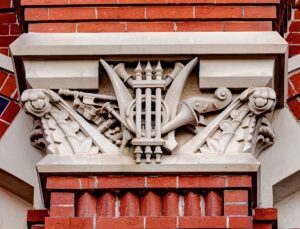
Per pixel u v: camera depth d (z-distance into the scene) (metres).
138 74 9.73
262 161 10.35
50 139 9.73
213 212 9.48
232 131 9.70
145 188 9.57
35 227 10.23
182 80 9.74
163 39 9.77
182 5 9.93
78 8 9.96
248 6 9.91
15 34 10.95
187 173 9.57
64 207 9.53
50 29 9.90
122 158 9.60
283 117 10.41
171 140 9.61
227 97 9.75
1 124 10.55
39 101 9.76
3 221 10.50
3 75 10.70
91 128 9.76
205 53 9.74
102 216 9.50
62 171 9.59
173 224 9.43
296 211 10.45
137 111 9.61
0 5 11.05
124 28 9.90
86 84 9.81
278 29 10.37
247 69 9.77
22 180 10.42
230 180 9.55
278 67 9.89
